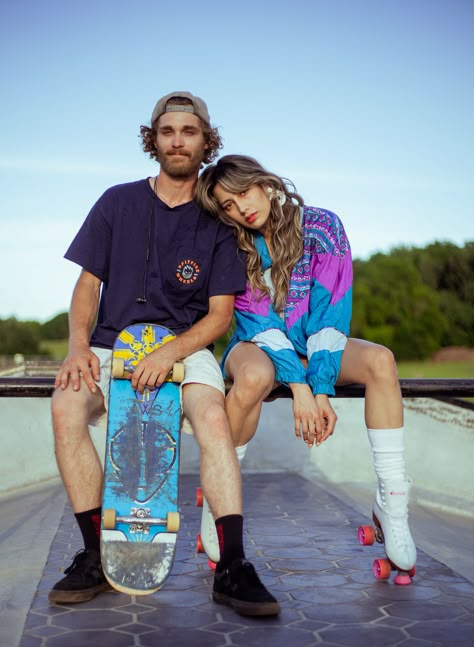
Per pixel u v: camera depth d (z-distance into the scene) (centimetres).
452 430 588
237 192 277
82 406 250
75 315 277
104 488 240
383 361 261
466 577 279
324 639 211
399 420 262
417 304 4394
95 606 240
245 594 228
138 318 282
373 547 336
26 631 217
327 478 651
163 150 282
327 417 263
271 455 691
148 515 238
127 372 254
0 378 296
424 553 317
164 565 235
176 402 252
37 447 640
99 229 286
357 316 4372
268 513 448
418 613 234
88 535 247
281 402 718
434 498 540
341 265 283
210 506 242
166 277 283
